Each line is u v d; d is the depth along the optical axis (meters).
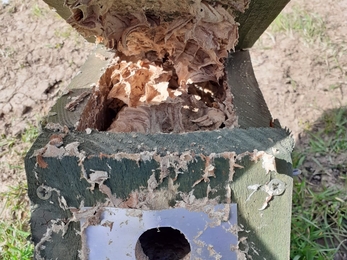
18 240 1.59
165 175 0.88
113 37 1.18
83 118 1.04
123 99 1.25
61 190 0.90
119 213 0.90
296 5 2.53
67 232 0.93
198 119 1.20
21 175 1.82
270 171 0.88
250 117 1.06
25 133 1.97
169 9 1.08
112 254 0.92
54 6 1.23
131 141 0.90
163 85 1.28
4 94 2.12
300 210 1.68
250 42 1.35
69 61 2.25
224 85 1.24
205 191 0.90
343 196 1.74
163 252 1.08
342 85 2.20
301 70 2.27
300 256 1.52
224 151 0.87
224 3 1.02
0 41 2.34
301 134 2.00
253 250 0.93
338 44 2.38
